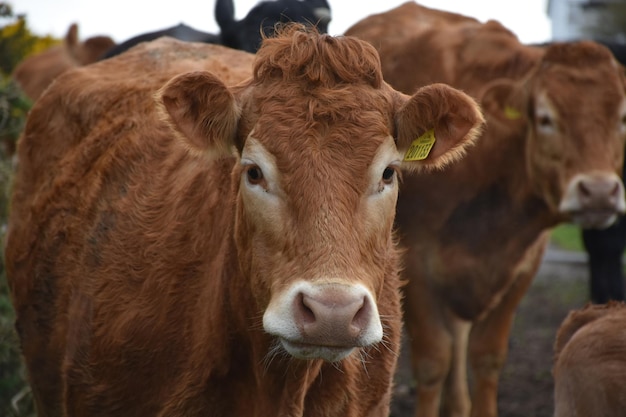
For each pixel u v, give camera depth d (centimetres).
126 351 517
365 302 407
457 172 838
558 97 830
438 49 907
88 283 550
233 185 486
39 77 1366
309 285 404
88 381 538
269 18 980
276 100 441
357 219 423
